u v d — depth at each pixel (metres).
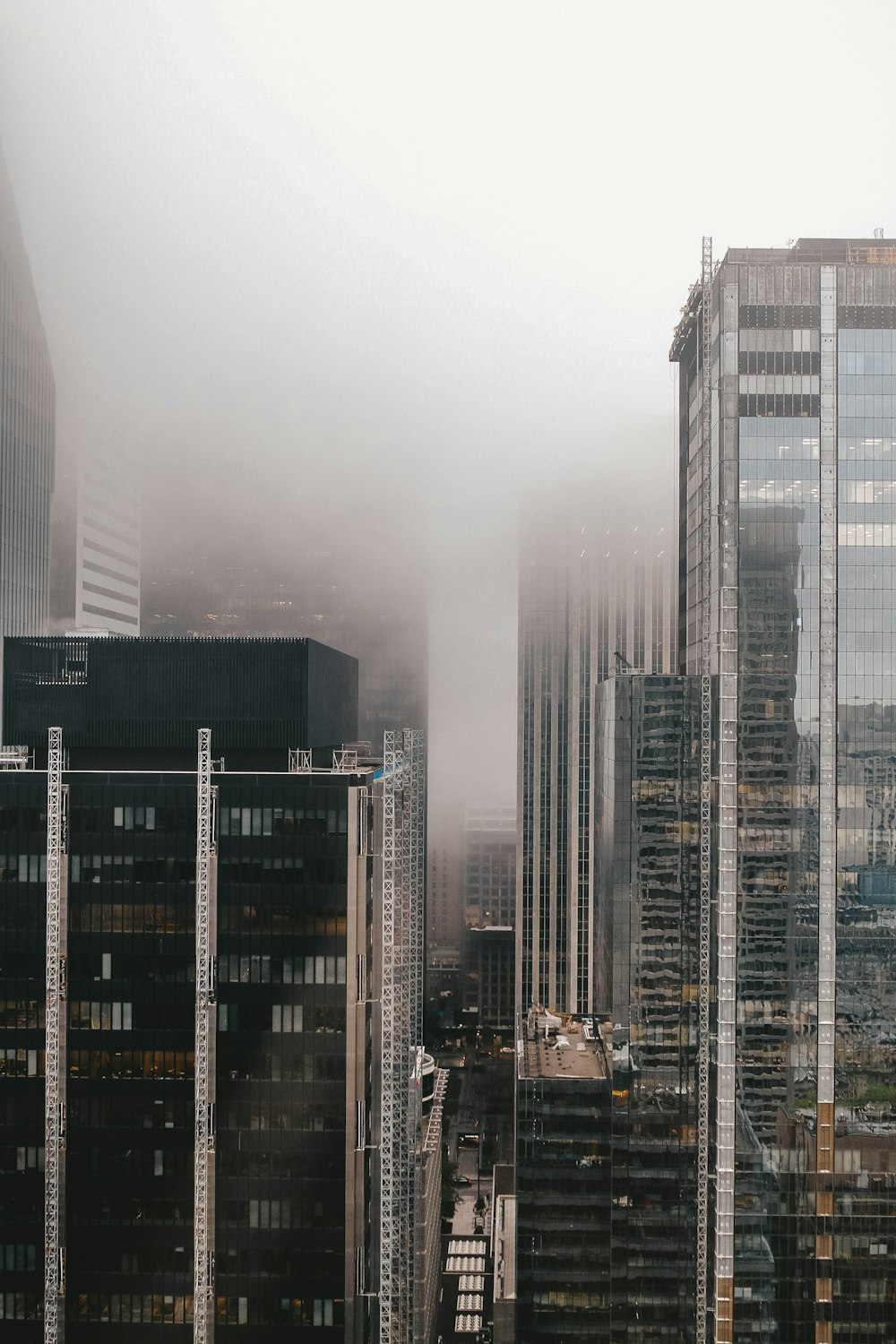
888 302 126.25
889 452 126.44
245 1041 115.75
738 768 126.31
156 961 116.06
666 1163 135.00
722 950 125.81
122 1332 115.00
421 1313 141.25
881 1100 124.81
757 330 126.75
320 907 115.44
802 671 126.38
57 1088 116.19
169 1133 115.75
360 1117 115.25
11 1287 116.06
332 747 139.12
